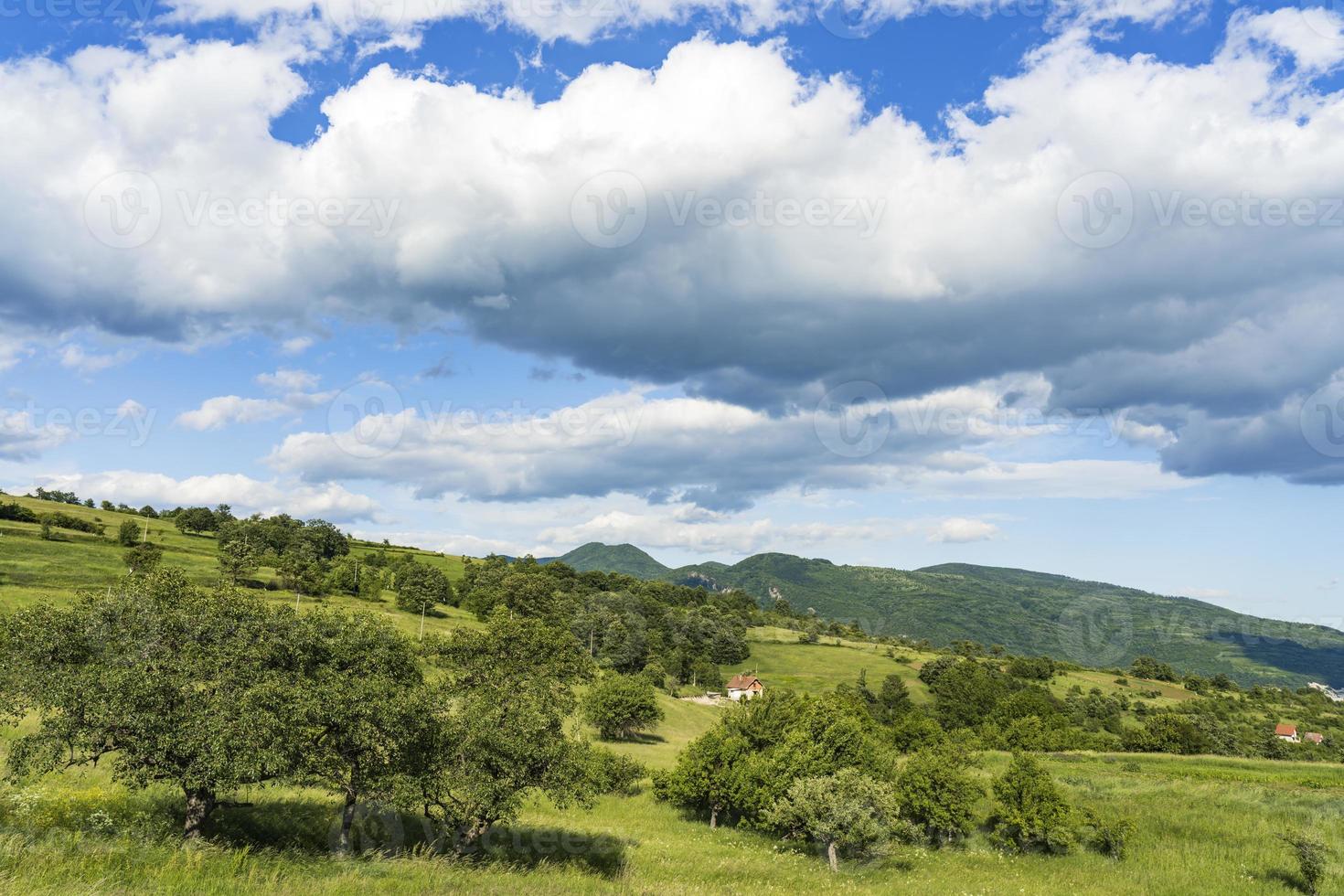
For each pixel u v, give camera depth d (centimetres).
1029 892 2773
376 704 2011
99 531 13138
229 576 11175
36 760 1714
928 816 3916
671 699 10794
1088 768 5703
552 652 3006
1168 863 3259
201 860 1577
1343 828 3512
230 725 1803
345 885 1627
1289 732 10769
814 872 3127
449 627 11575
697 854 3167
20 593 8231
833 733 4628
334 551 16875
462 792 2306
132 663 1878
